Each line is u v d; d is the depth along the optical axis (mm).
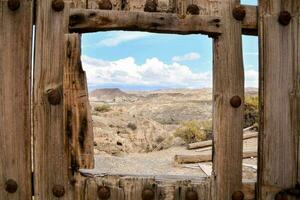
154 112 31188
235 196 2447
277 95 2512
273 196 2500
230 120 2451
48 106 2299
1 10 2266
